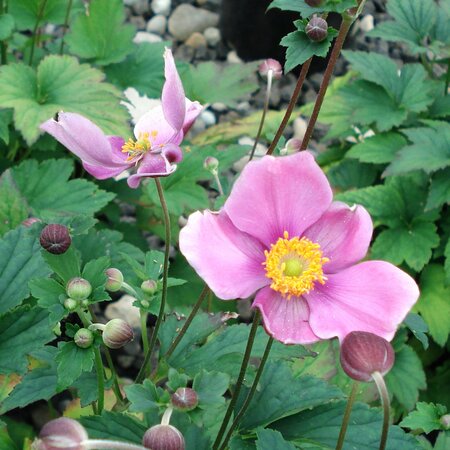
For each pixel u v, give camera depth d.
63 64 0.40
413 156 0.41
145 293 0.25
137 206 0.46
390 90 0.47
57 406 0.39
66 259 0.22
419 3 0.49
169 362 0.27
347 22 0.22
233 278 0.20
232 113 0.59
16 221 0.34
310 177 0.20
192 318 0.27
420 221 0.42
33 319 0.26
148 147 0.23
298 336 0.20
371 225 0.21
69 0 0.45
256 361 0.28
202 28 0.64
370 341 0.18
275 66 0.31
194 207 0.38
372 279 0.20
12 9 0.46
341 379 0.35
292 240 0.21
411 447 0.24
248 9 0.59
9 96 0.39
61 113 0.21
